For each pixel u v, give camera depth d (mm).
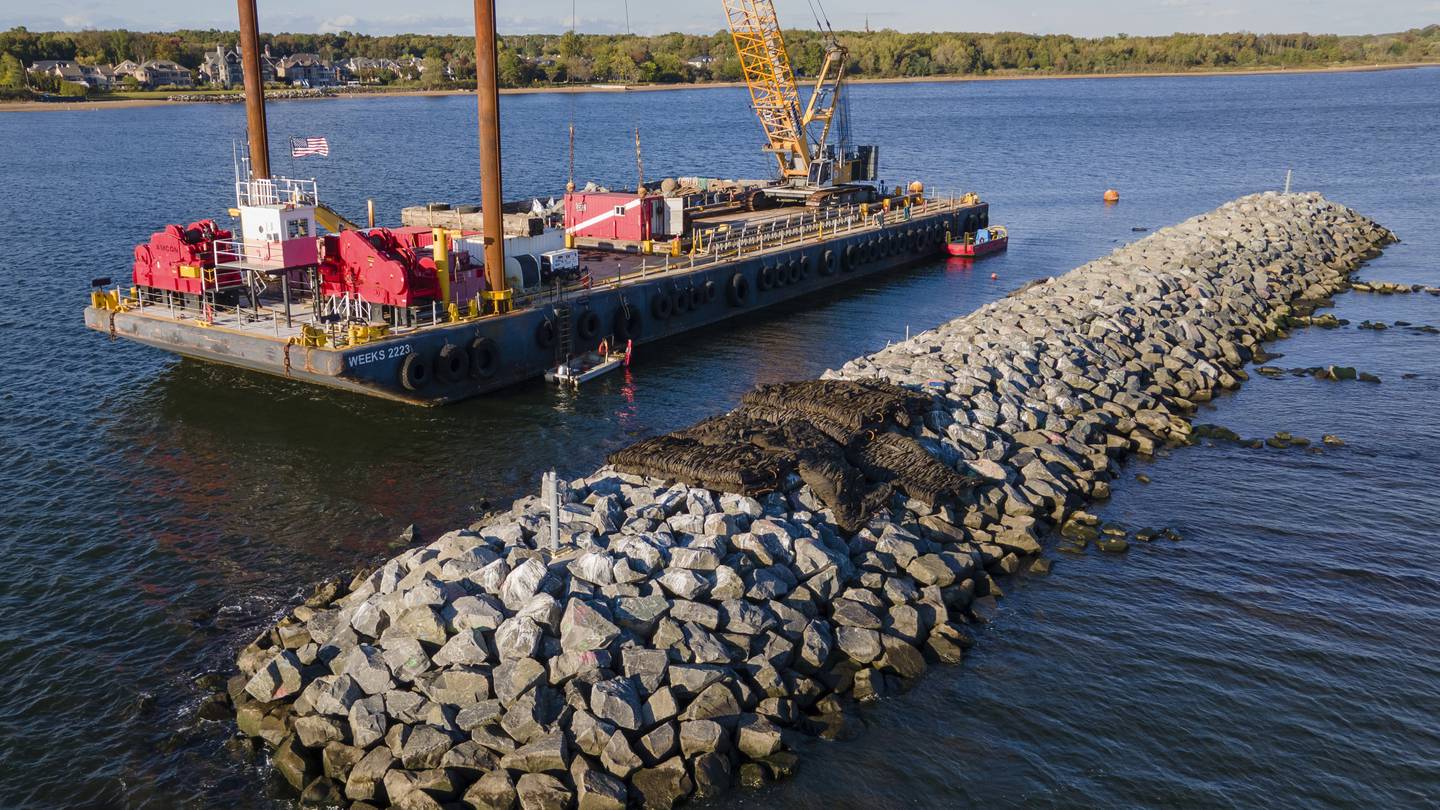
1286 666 21688
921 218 73312
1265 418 36969
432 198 95500
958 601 23875
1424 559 26234
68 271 61875
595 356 43969
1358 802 17797
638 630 20281
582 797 16984
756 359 46000
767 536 23516
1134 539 27438
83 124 191250
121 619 23516
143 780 18234
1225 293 51969
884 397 31047
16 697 20562
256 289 40688
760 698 19625
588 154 140500
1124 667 21625
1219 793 18000
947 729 19562
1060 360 38938
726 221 69375
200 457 33500
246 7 43812
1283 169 117812
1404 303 54812
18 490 30719
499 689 18594
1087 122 187375
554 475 21906
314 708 19047
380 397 39188
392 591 21812
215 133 169250
